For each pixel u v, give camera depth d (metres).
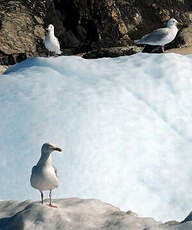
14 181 10.38
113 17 27.45
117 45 26.92
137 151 11.27
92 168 10.62
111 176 10.55
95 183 10.34
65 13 27.72
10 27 25.80
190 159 11.34
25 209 6.34
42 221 6.08
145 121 12.20
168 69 14.10
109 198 10.12
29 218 6.12
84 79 13.83
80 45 27.30
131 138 11.56
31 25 26.55
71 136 11.33
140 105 12.76
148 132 11.90
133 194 10.32
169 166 11.11
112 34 27.33
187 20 30.78
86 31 27.45
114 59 15.24
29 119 11.91
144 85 13.52
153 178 10.78
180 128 12.41
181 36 24.02
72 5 27.39
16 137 11.39
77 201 6.90
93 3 27.41
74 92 12.96
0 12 26.45
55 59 15.29
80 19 27.31
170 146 11.70
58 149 6.38
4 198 10.05
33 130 11.52
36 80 13.75
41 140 11.22
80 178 10.40
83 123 11.72
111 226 6.08
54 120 11.80
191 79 13.84
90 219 6.25
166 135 12.00
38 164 6.51
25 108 12.34
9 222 6.25
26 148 11.05
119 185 10.41
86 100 12.57
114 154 11.04
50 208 6.30
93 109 12.21
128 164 10.89
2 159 10.86
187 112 12.88
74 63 14.91
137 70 14.19
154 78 13.83
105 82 13.54
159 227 5.99
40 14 27.36
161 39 16.89
